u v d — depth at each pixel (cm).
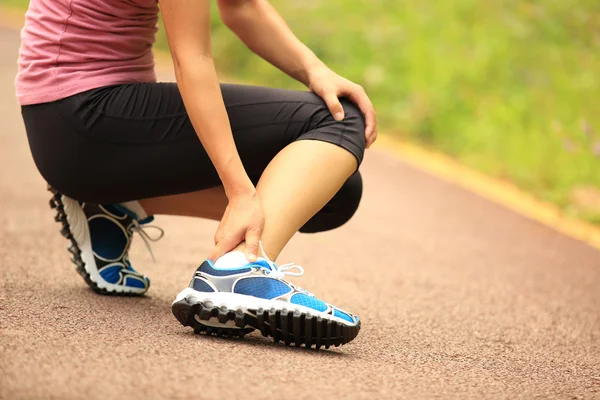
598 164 851
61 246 448
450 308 391
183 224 557
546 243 616
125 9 295
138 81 300
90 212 336
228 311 266
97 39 293
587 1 1173
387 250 537
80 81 291
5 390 206
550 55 1102
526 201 811
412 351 299
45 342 253
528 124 985
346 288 420
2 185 623
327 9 1388
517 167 909
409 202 727
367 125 303
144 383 220
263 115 292
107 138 290
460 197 771
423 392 243
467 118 1069
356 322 271
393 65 1241
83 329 276
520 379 273
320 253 514
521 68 1105
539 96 1020
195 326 276
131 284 344
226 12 324
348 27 1335
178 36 271
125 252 344
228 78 1417
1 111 990
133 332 277
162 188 301
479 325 360
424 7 1295
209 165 295
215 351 260
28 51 300
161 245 485
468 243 586
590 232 706
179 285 386
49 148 298
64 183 304
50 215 535
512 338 340
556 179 852
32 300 316
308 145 286
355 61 1262
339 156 288
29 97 296
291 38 322
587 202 791
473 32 1206
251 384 229
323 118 295
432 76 1153
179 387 220
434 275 475
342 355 279
